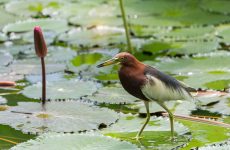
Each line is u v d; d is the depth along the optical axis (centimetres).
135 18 1694
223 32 1525
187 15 1703
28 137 931
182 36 1517
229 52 1341
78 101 1087
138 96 916
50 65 1326
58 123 980
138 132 941
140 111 1042
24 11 1805
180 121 1000
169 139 911
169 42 1480
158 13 1736
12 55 1416
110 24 1652
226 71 1213
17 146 864
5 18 1727
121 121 996
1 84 1186
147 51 1423
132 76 907
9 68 1303
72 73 1276
